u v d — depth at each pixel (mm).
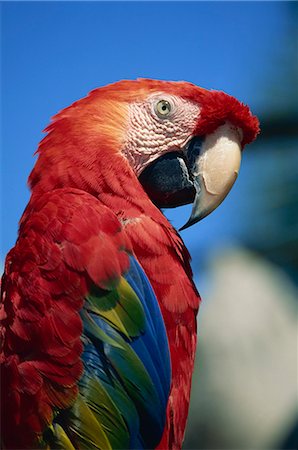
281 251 7180
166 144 3426
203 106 3438
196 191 3451
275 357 7418
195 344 3346
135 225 3176
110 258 2973
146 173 3447
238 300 7578
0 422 2982
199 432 7324
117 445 2961
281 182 6789
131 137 3373
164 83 3480
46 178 3234
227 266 7793
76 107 3355
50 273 2949
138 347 3012
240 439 7215
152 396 3027
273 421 7266
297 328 7512
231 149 3469
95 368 2936
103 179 3217
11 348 2963
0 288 3160
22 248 3025
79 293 2934
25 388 2920
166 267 3193
